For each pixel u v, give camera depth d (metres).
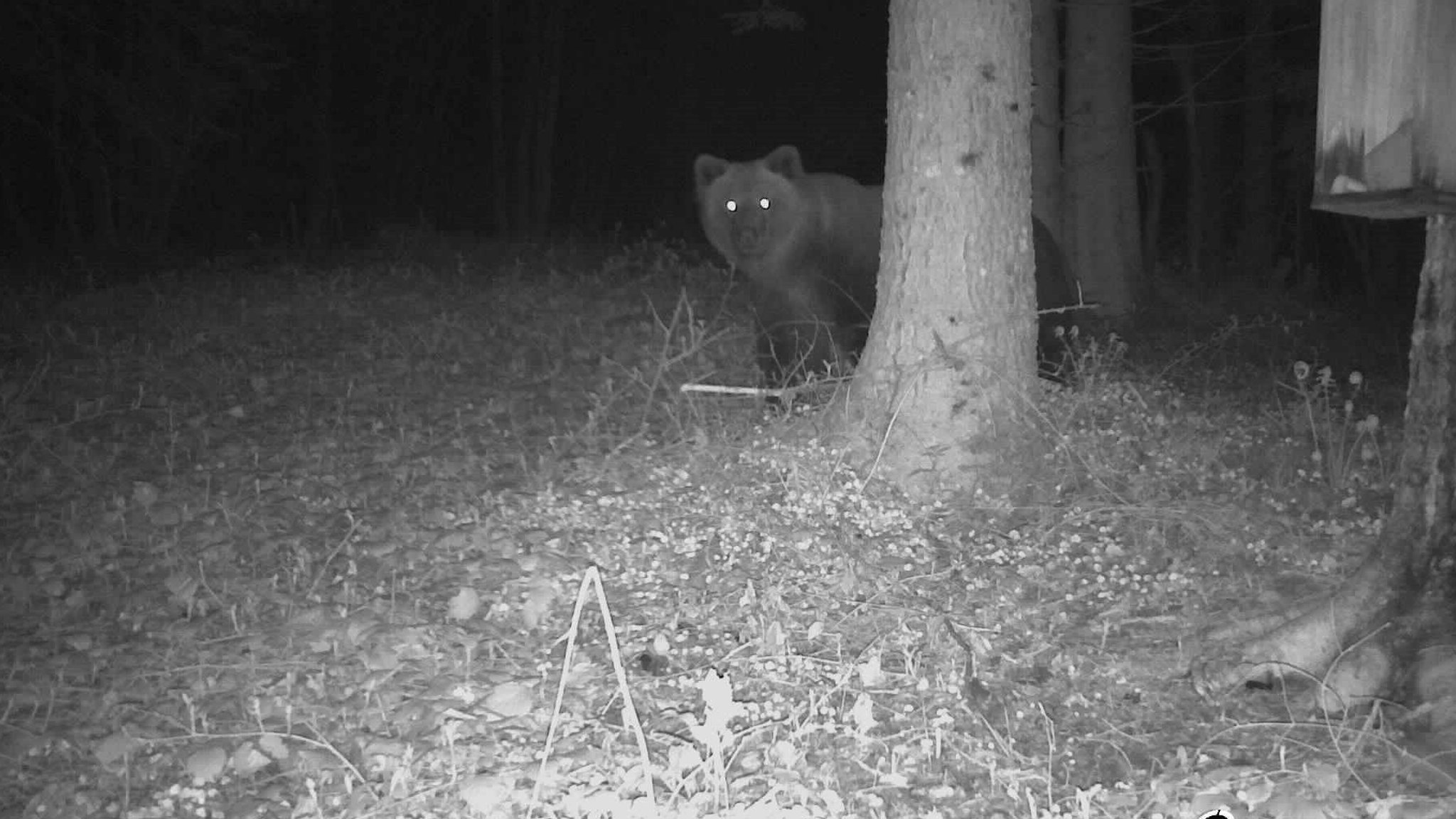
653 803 4.67
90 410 7.65
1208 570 5.75
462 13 19.77
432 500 6.48
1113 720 5.12
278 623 5.68
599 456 6.78
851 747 5.02
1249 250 14.82
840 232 7.71
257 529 6.27
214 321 9.28
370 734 5.12
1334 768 4.77
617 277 10.80
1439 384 5.09
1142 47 11.12
